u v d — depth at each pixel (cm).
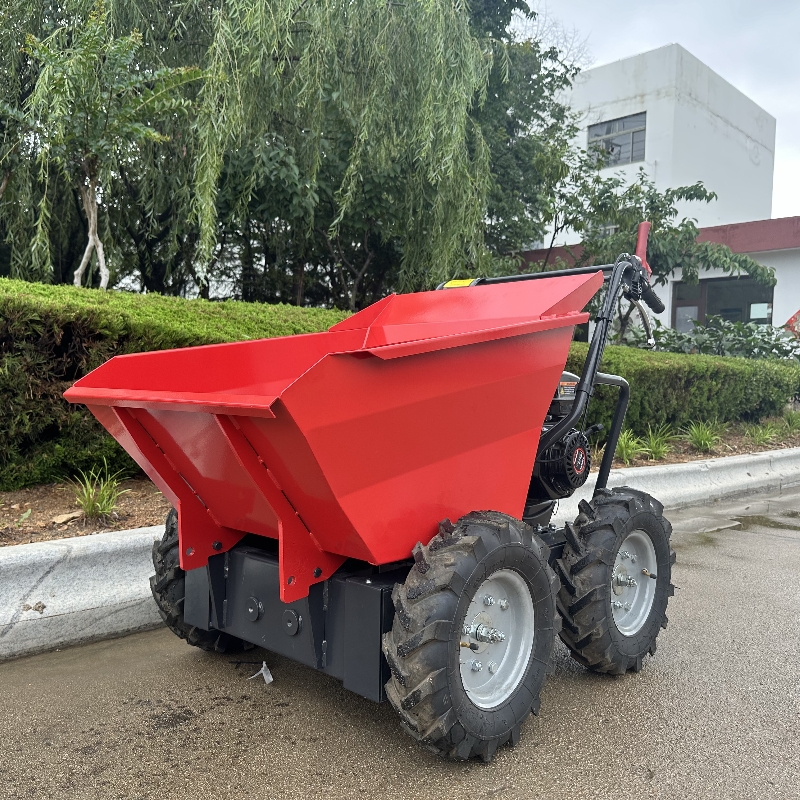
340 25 844
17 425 476
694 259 1303
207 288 1129
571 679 341
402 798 241
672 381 933
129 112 695
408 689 239
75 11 779
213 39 834
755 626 414
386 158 937
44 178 774
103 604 380
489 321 311
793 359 1359
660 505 366
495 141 1345
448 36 866
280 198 968
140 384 294
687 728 292
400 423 244
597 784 251
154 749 270
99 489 507
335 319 668
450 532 264
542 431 348
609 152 1466
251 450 239
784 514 749
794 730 291
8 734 279
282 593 252
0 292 462
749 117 2498
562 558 329
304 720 294
